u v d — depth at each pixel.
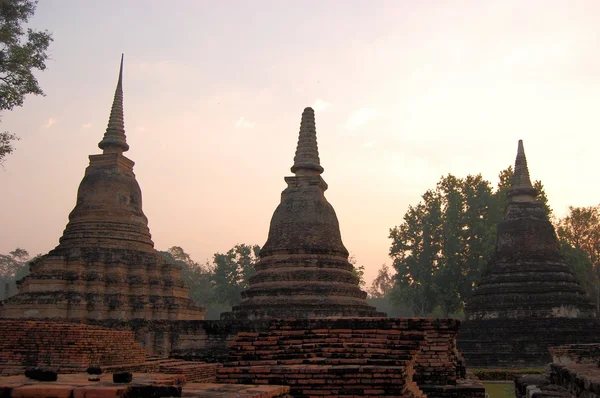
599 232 72.00
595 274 71.75
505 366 40.03
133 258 38.19
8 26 26.17
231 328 30.03
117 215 39.16
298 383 11.01
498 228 48.75
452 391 14.45
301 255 33.75
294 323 14.55
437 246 67.25
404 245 70.06
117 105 42.34
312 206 35.31
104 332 20.72
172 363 22.98
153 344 31.95
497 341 41.12
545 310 42.81
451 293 64.81
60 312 34.09
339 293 32.56
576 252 65.19
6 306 34.38
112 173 40.06
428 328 15.18
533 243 46.16
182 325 31.11
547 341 40.22
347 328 14.44
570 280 45.06
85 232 38.31
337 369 10.95
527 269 45.09
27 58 26.47
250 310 31.92
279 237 34.81
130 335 22.31
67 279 35.22
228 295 87.44
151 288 37.88
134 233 39.38
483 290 46.25
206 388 8.80
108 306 35.09
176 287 39.03
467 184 67.38
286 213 35.38
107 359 20.52
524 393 19.03
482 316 44.56
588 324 41.38
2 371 18.91
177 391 7.45
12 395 7.17
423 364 15.02
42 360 19.34
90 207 39.09
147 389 7.37
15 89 26.86
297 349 13.40
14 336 19.77
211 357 28.98
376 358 12.63
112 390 7.14
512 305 43.59
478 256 64.38
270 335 14.25
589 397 11.84
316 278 32.81
